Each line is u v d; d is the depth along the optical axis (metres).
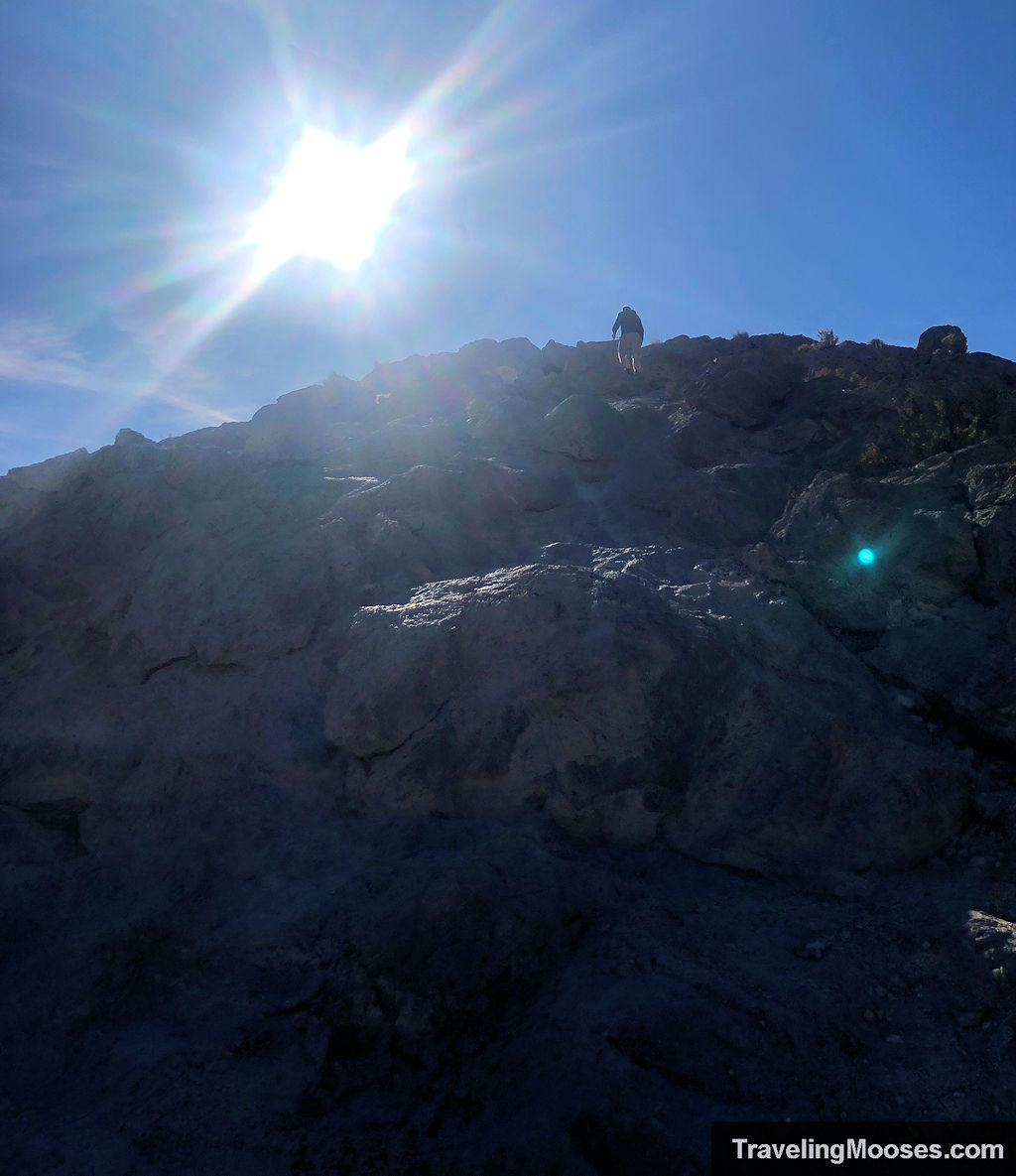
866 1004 4.11
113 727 6.27
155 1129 3.73
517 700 5.59
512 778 5.42
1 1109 3.96
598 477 8.63
